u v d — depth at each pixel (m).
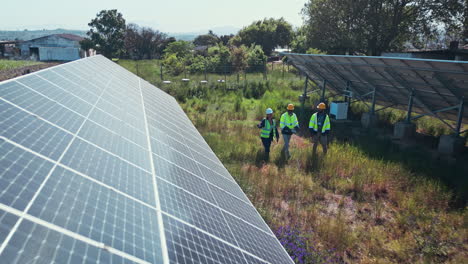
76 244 2.02
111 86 8.05
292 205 8.69
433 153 13.02
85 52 64.81
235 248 3.39
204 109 20.94
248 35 87.69
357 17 34.88
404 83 14.56
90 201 2.59
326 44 37.94
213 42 108.31
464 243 7.12
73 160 3.14
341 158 11.88
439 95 13.62
